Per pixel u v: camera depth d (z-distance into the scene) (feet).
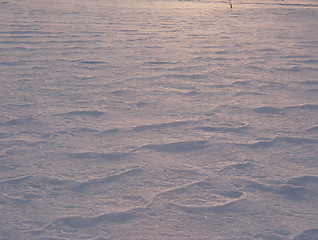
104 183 7.34
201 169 7.90
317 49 21.83
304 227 6.07
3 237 5.80
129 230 6.00
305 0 63.21
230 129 10.06
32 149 8.77
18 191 7.04
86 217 6.29
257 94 13.19
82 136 9.52
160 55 19.79
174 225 6.12
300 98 12.76
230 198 6.86
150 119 10.73
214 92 13.38
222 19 37.35
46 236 5.83
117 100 12.39
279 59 18.98
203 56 19.66
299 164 8.16
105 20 34.60
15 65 17.15
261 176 7.64
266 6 52.85
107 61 18.21
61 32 27.22
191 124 10.38
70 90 13.46
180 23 33.55
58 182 7.36
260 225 6.12
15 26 29.66
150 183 7.36
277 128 10.16
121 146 8.96
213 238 5.82
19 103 12.01
